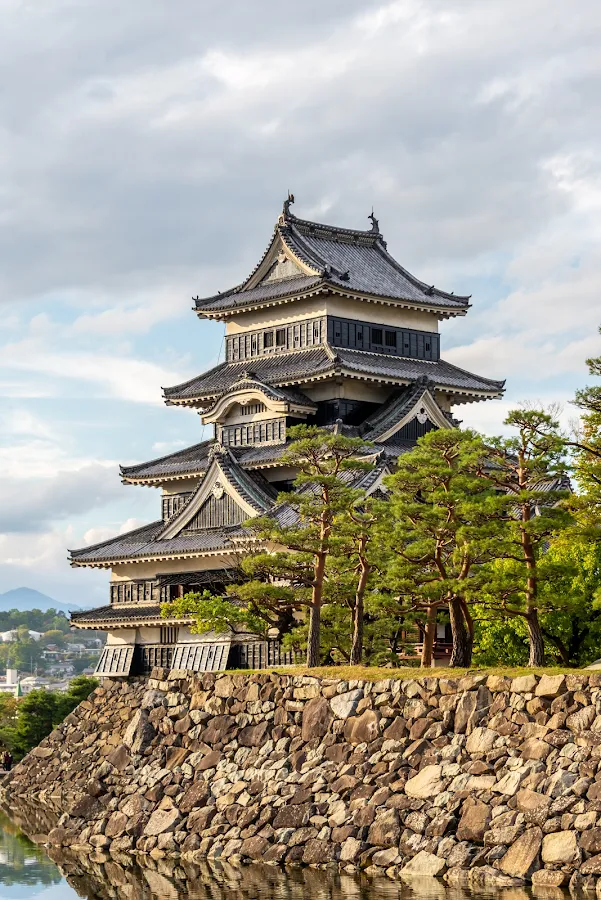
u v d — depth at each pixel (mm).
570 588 65125
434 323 97812
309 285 90375
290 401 86812
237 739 61469
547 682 50125
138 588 92250
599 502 56625
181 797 61688
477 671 54469
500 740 50812
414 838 50750
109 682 83812
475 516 57281
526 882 46562
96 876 56844
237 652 83250
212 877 53688
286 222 96250
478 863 48250
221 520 86125
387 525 61750
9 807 79938
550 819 47250
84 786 74938
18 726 110812
